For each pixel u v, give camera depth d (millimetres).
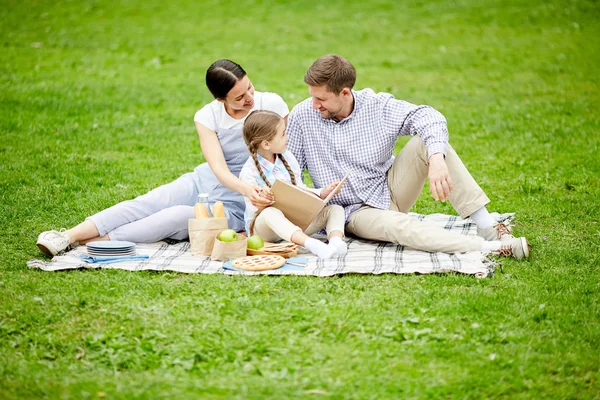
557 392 6695
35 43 29688
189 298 8492
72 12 35938
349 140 10469
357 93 10516
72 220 11508
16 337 7652
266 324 7871
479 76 25016
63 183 13648
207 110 10469
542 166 15070
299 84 24312
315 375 6926
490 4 36156
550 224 11555
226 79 9867
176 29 33375
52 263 9562
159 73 25625
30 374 6941
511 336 7602
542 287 8875
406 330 7676
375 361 7148
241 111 10406
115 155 15977
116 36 31688
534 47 28922
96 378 6895
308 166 10758
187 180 10742
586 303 8461
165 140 17406
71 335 7676
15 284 8891
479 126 18719
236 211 10703
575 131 17719
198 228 9906
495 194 13359
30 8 36312
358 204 10562
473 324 7836
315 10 36781
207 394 6633
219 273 9266
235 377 6918
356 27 33375
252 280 9016
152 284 8922
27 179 13766
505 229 10219
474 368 7051
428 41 30750
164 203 10523
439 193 9539
